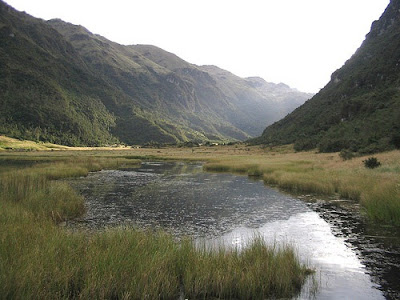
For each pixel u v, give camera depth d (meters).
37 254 8.37
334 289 8.55
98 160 63.00
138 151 127.50
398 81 87.06
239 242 13.04
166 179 37.81
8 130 167.12
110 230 11.66
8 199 17.31
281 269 8.77
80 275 8.02
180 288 8.46
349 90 110.38
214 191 28.14
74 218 17.56
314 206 20.80
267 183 33.69
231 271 8.60
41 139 179.25
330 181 27.39
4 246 8.61
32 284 7.18
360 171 29.48
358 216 17.36
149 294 7.65
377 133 57.69
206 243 12.68
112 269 8.10
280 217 17.97
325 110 114.44
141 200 23.62
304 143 85.88
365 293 8.33
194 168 55.69
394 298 8.05
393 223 15.16
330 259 10.94
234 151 110.31
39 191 19.20
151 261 8.73
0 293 6.60
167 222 16.88
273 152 92.31
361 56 130.62
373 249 11.90
